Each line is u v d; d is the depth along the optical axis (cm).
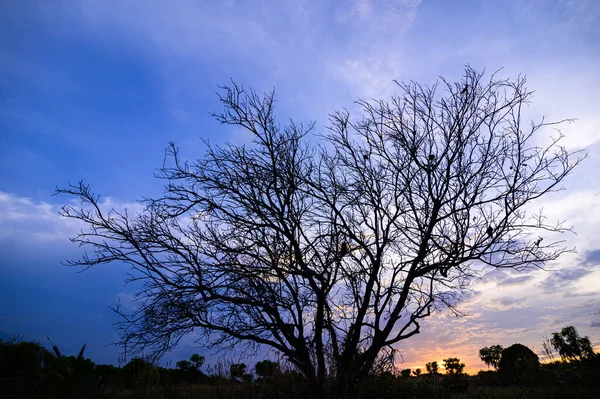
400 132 1018
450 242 962
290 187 971
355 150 1073
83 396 500
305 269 927
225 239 944
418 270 976
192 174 959
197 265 880
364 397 857
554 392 977
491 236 923
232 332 883
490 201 952
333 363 845
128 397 620
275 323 901
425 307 983
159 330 856
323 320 927
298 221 971
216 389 841
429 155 992
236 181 973
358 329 934
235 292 905
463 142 987
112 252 873
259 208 977
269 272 910
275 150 1020
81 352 523
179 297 873
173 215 933
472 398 1005
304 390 809
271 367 909
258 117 1018
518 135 937
